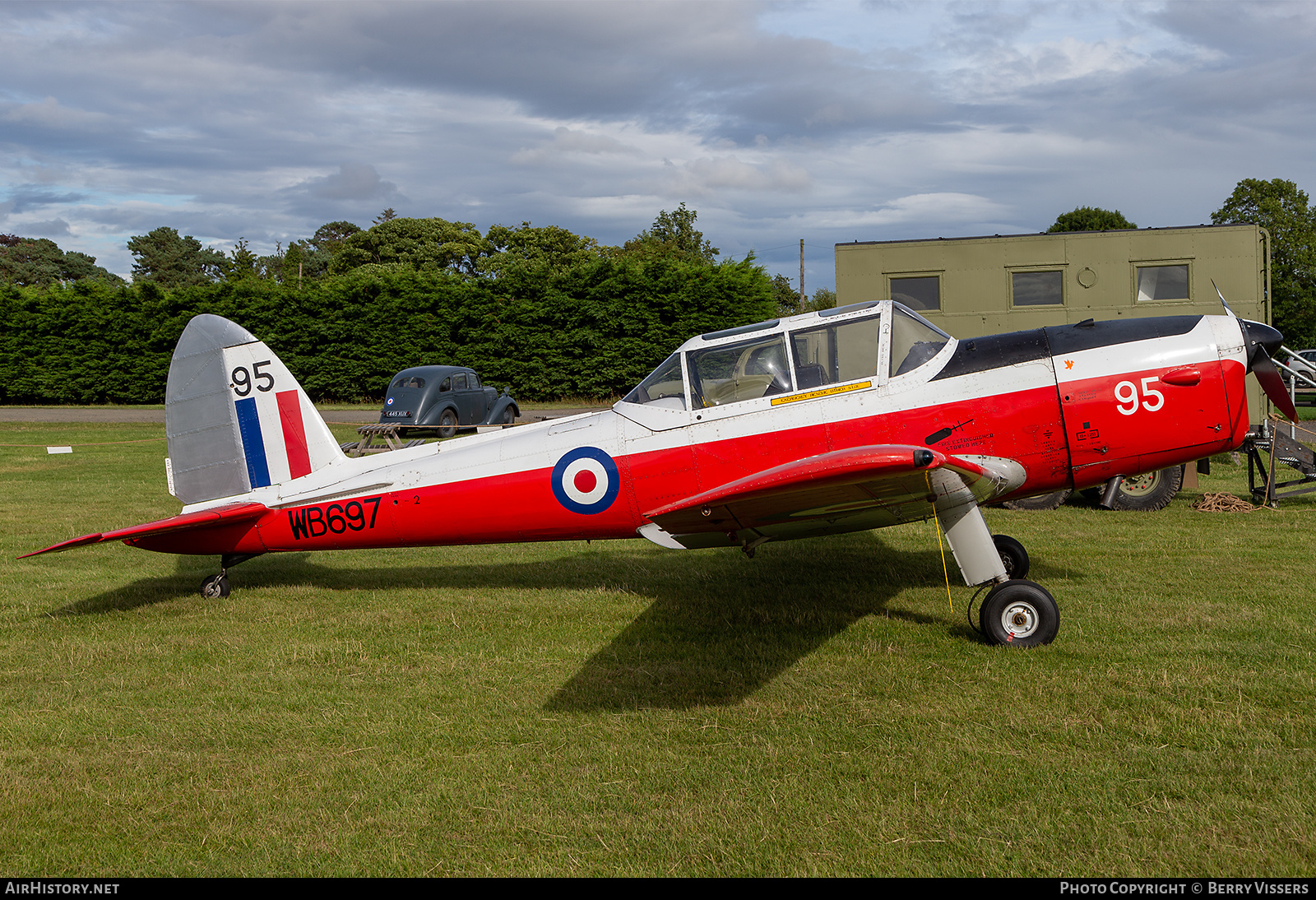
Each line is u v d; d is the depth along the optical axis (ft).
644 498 19.21
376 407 94.63
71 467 48.01
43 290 111.96
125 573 24.06
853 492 14.90
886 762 11.59
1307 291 140.87
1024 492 18.86
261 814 10.72
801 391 18.30
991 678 14.46
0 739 13.04
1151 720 12.54
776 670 15.24
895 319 18.31
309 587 22.25
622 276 95.14
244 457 21.17
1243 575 20.52
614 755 12.07
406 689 14.89
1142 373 17.80
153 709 14.10
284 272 258.98
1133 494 29.71
